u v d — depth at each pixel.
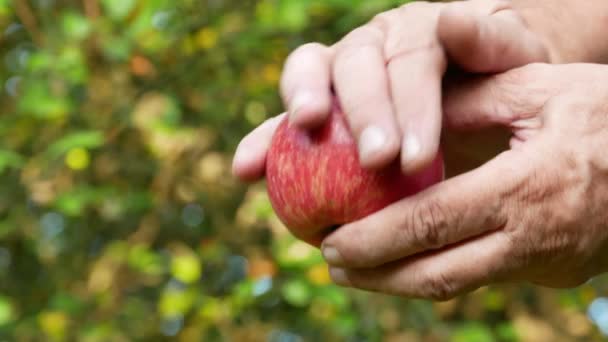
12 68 1.93
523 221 0.72
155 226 1.98
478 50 0.74
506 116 0.75
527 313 1.94
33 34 1.77
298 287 1.57
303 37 1.73
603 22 0.82
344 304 1.67
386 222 0.72
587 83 0.73
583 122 0.72
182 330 2.00
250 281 1.66
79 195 1.74
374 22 0.76
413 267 0.73
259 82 1.84
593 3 0.82
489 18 0.76
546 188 0.71
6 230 2.00
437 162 0.73
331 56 0.75
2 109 1.93
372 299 1.86
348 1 1.47
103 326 1.82
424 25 0.74
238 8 1.79
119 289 1.93
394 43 0.73
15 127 1.86
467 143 0.78
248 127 1.94
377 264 0.73
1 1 1.60
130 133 1.93
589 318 2.02
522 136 0.75
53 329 1.82
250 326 1.87
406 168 0.70
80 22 1.63
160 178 1.90
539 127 0.74
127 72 1.82
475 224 0.71
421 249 0.72
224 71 1.83
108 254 1.90
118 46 1.64
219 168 1.84
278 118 0.79
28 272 2.32
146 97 1.80
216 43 1.77
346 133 0.73
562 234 0.72
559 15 0.82
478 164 0.79
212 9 1.79
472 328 1.75
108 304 1.88
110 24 1.68
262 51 1.79
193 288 1.79
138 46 1.71
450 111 0.76
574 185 0.72
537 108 0.74
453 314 2.05
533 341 1.88
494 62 0.76
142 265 1.77
